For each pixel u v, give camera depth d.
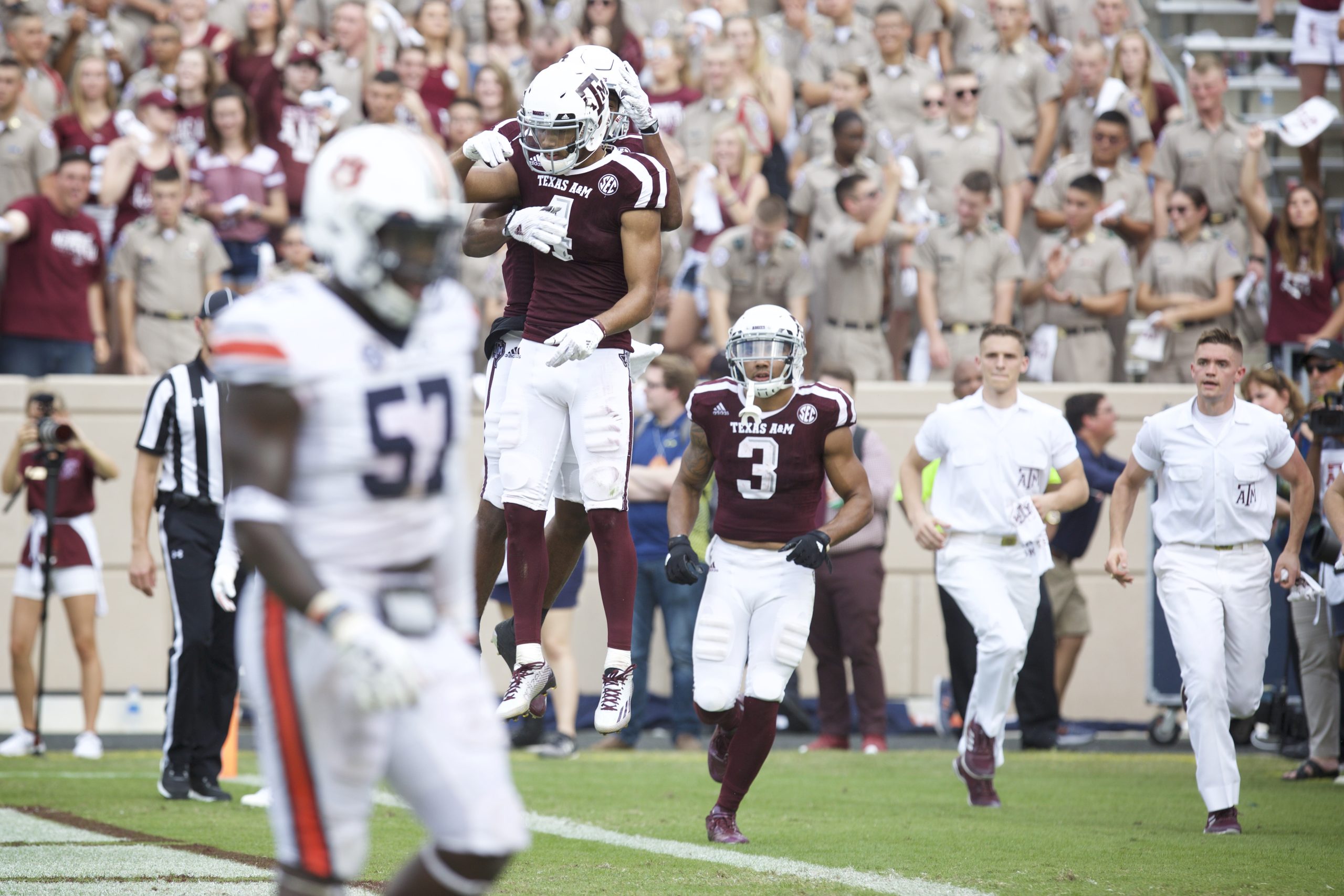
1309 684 29.17
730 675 21.28
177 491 25.12
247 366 9.56
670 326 40.19
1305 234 39.22
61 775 28.45
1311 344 29.95
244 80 45.22
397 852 20.28
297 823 9.85
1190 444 23.33
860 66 43.53
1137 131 45.00
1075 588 35.66
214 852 19.62
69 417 37.50
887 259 42.22
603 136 18.47
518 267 19.64
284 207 41.81
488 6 47.88
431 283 9.98
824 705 34.22
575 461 19.89
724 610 21.28
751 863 19.20
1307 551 29.33
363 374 9.86
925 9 50.06
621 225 18.66
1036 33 50.97
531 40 47.03
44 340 39.12
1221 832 22.22
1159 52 52.34
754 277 38.91
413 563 10.38
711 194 41.50
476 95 42.84
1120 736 38.25
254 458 9.60
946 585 26.00
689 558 21.30
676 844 20.94
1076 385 39.22
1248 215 42.00
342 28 45.72
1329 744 29.20
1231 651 23.39
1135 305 41.78
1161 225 43.12
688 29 48.38
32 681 32.25
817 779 28.80
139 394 37.97
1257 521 23.23
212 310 24.91
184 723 25.09
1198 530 23.31
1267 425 23.22
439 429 10.20
